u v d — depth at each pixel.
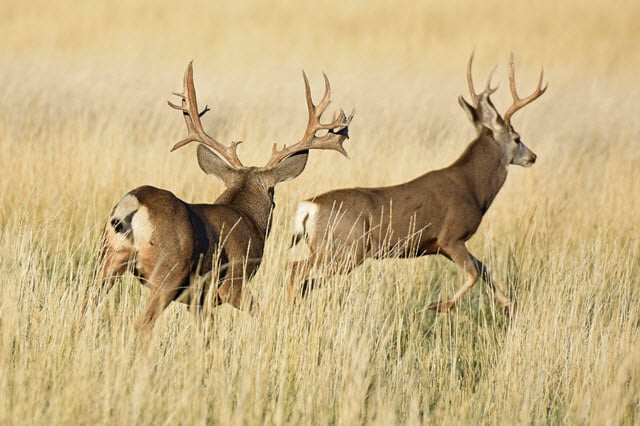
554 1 154.38
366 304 24.27
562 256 29.47
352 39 117.50
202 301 24.31
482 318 31.06
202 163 26.97
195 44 107.94
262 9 138.00
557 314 24.84
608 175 45.59
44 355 20.64
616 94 85.31
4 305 21.98
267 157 45.03
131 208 21.78
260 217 26.55
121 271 22.08
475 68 99.25
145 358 20.59
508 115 34.12
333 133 27.81
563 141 62.47
